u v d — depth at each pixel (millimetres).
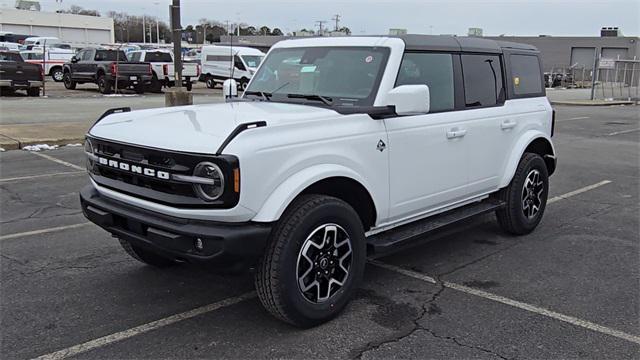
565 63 67688
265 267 3688
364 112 4254
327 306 3971
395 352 3660
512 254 5605
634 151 13008
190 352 3645
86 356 3590
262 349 3682
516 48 6188
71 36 83938
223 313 4211
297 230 3693
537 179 6219
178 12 14367
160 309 4270
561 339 3859
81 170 9555
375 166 4293
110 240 5887
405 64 4711
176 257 3703
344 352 3654
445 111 5031
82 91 26734
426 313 4234
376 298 4492
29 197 7637
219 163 3420
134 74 25281
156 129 3928
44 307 4277
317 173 3805
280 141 3668
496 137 5594
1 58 22281
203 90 30344
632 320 4156
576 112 24547
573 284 4832
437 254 5590
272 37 54625
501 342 3807
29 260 5266
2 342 3744
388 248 4410
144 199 3826
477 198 5598
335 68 4844
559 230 6480
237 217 3518
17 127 13703
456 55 5262
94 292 4562
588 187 8945
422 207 4863
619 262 5395
